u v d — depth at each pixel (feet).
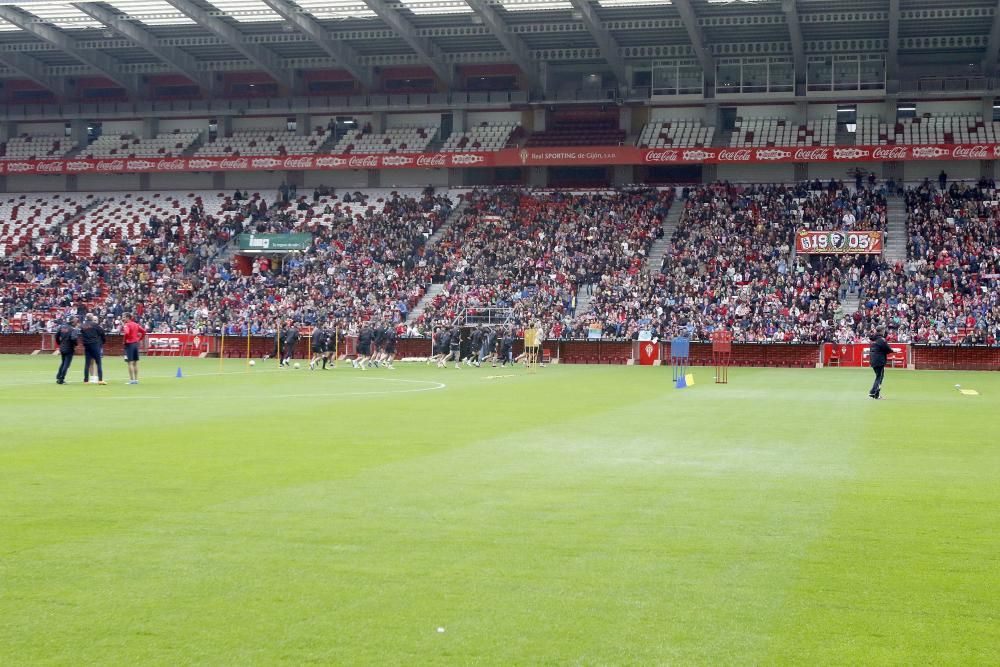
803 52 249.75
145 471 53.42
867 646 26.30
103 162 290.56
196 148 293.84
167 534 38.24
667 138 270.67
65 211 293.02
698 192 260.21
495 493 47.47
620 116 278.87
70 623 27.71
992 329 202.18
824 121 267.18
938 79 257.55
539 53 268.82
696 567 33.86
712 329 215.31
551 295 234.58
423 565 33.88
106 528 39.24
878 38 245.04
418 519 41.32
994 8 216.54
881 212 242.78
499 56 272.92
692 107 274.36
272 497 45.98
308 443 66.03
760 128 268.41
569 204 263.90
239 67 285.23
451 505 44.39
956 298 214.07
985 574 33.27
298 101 290.15
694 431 75.46
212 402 99.04
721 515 42.68
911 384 143.02
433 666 24.75
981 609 29.50
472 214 264.93
